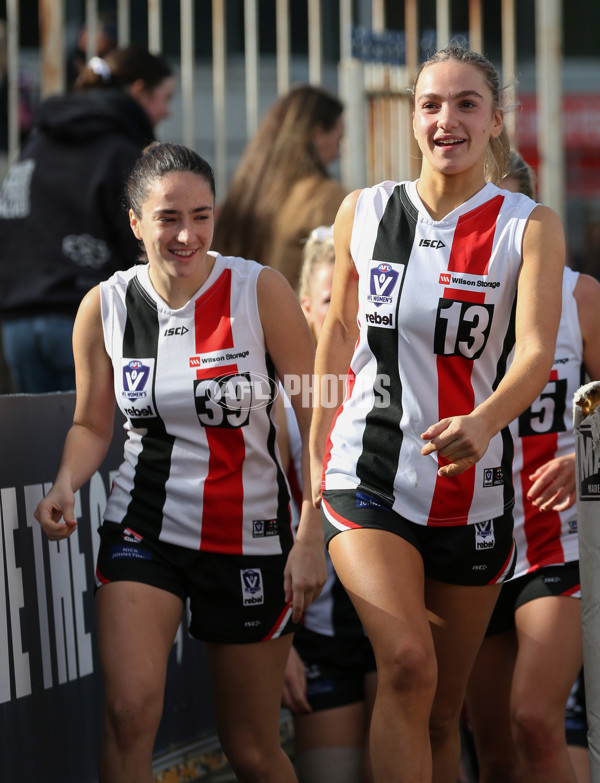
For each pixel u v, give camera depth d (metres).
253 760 10.78
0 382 19.88
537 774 11.09
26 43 30.08
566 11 41.00
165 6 30.64
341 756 12.77
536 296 9.38
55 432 11.85
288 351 10.49
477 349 9.66
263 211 17.16
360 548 9.59
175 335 10.35
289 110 17.30
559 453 12.10
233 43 31.67
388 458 9.84
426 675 9.22
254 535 10.49
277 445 10.76
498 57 36.31
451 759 10.93
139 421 10.46
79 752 11.89
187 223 9.95
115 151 17.30
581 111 34.53
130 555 10.30
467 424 8.55
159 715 9.75
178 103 31.00
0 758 10.59
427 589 10.30
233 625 10.52
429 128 9.60
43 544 11.48
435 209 9.84
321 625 12.92
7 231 17.53
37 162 17.41
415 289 9.66
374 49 22.83
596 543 8.52
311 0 21.86
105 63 18.02
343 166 22.27
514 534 11.88
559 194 23.81
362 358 10.03
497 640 12.38
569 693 11.30
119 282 10.59
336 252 10.36
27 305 17.23
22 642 11.02
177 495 10.38
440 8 22.11
